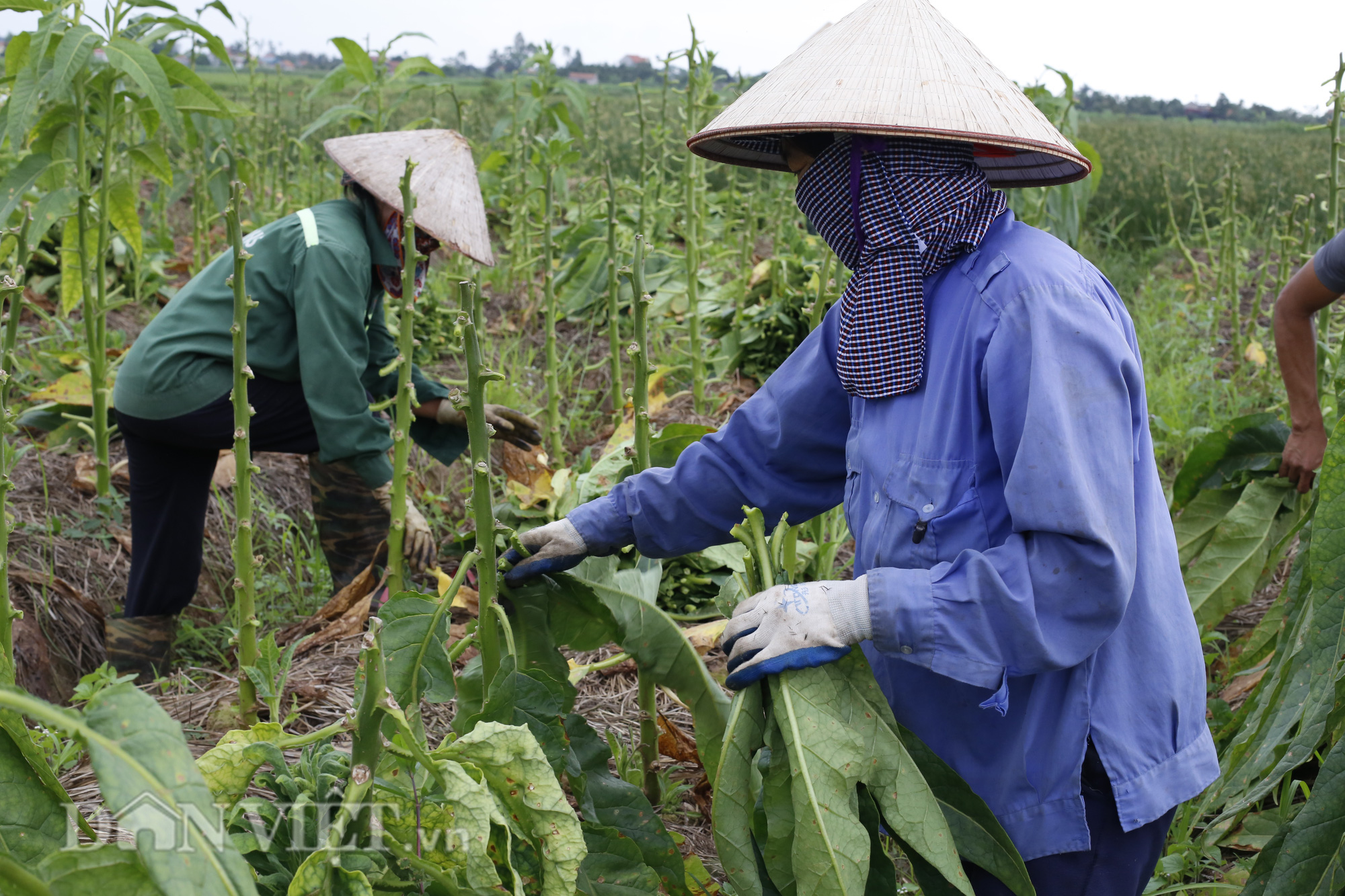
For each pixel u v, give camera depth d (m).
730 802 1.74
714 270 6.84
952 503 1.68
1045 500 1.52
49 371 5.04
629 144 12.05
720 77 6.34
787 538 2.54
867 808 1.73
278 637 3.43
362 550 3.67
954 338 1.70
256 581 4.00
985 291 1.67
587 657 3.12
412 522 3.58
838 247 1.83
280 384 3.51
